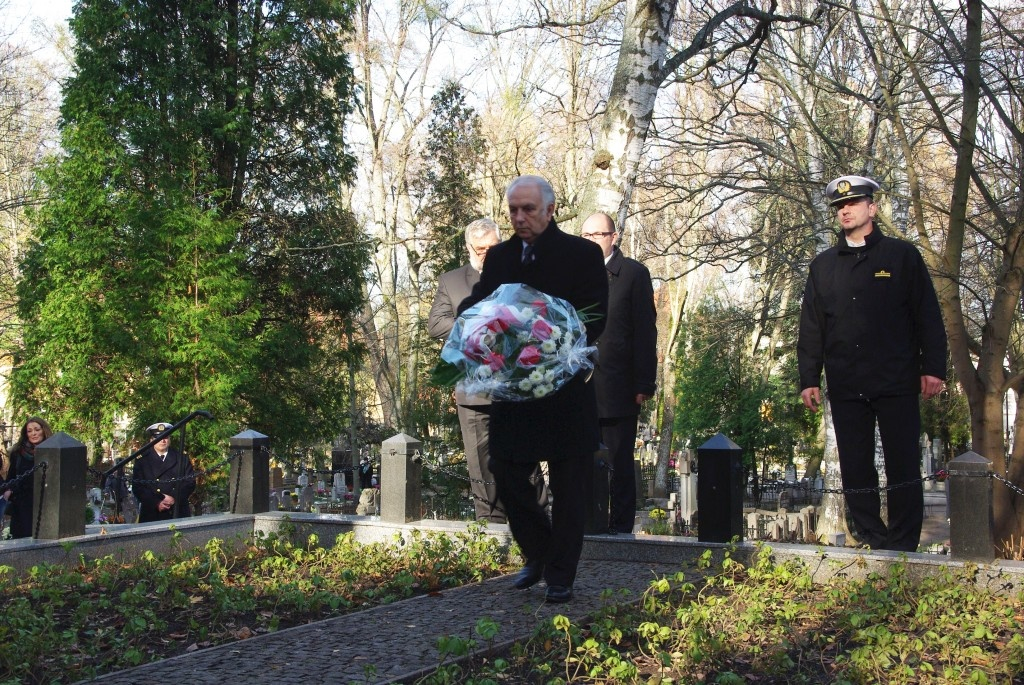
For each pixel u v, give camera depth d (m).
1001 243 12.75
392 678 4.59
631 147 11.67
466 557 7.45
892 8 14.27
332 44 25.75
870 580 6.32
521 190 5.70
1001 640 5.28
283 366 25.38
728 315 29.33
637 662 4.99
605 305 5.80
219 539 8.69
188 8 23.97
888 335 7.02
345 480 35.84
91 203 22.66
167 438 11.38
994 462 10.55
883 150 17.47
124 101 22.83
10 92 26.73
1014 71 11.95
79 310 22.41
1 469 10.77
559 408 5.80
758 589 6.23
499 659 4.62
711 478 7.34
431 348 22.14
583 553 7.71
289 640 5.31
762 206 21.89
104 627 5.93
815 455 36.88
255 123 25.36
